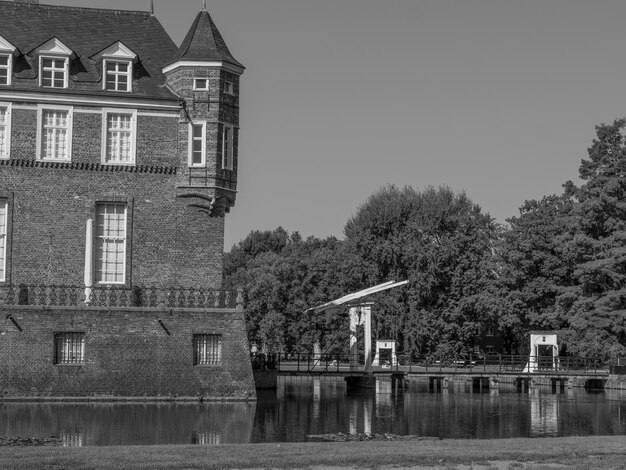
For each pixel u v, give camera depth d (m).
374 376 63.94
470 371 70.81
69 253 49.69
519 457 24.59
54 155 50.00
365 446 27.31
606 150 71.69
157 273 50.38
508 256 87.62
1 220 49.41
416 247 93.81
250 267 117.12
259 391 60.00
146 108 50.72
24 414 39.69
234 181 51.72
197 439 32.44
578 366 77.81
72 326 46.75
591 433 36.62
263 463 23.19
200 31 51.91
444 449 26.33
